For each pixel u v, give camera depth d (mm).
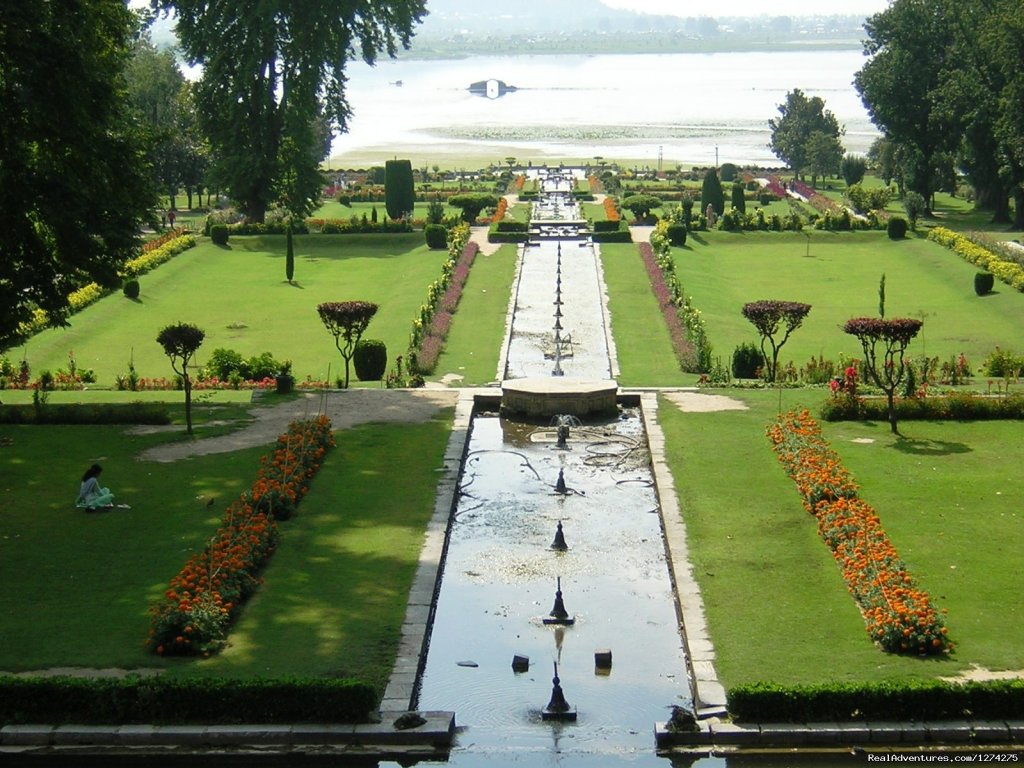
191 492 37281
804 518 34938
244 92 93250
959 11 98188
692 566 31734
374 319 66125
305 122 92562
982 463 39281
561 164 149000
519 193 118625
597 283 74562
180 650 26938
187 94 98125
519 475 40656
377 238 92750
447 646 28594
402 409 46812
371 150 174000
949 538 33000
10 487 37875
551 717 25641
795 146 141375
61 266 45406
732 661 26625
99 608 29188
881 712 24797
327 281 79625
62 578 30938
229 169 94688
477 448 43625
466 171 139500
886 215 98688
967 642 27109
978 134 100125
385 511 35844
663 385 50812
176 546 32938
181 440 42688
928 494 36375
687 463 39938
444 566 33031
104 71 46188
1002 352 53156
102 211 45188
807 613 28859
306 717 25016
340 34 91812
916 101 105250
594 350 58062
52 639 27578
